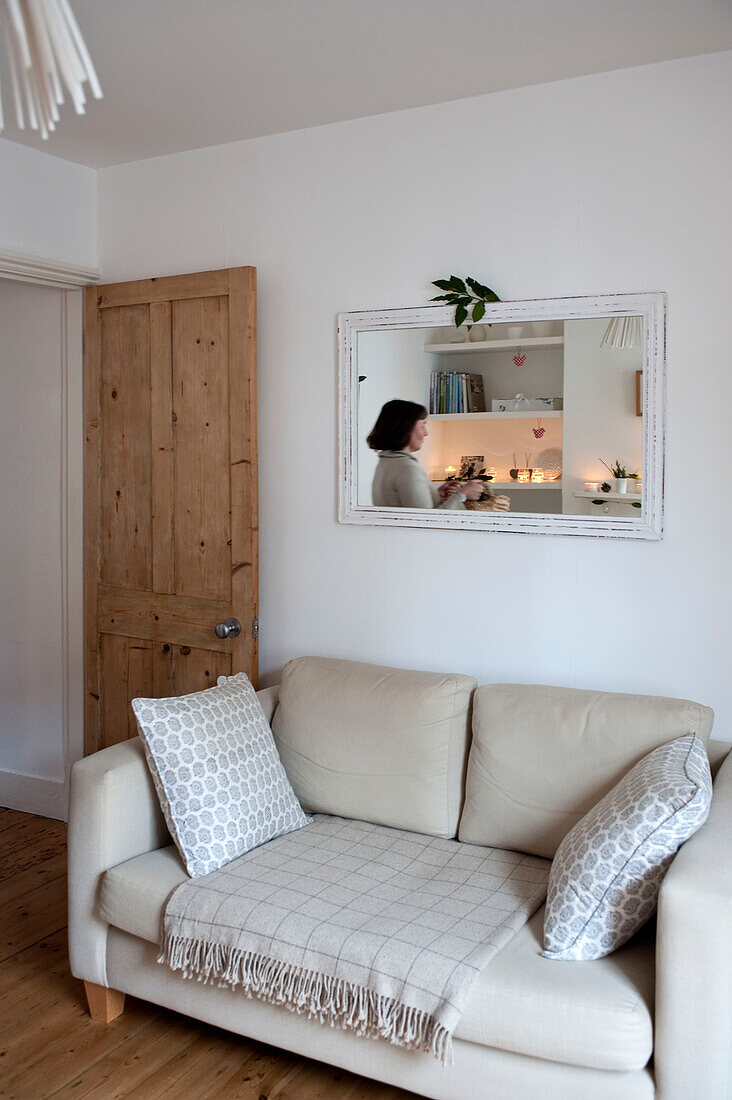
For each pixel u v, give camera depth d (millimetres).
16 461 3750
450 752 2549
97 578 3457
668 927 1683
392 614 3018
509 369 2766
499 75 2619
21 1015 2428
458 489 2867
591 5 2203
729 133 2449
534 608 2779
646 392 2564
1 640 3859
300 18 2275
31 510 3723
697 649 2566
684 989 1676
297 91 2746
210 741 2410
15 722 3852
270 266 3164
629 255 2586
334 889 2170
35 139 3154
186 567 3232
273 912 2053
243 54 2486
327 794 2646
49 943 2795
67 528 3594
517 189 2730
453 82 2674
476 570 2863
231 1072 2209
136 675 3383
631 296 2570
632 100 2559
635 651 2645
